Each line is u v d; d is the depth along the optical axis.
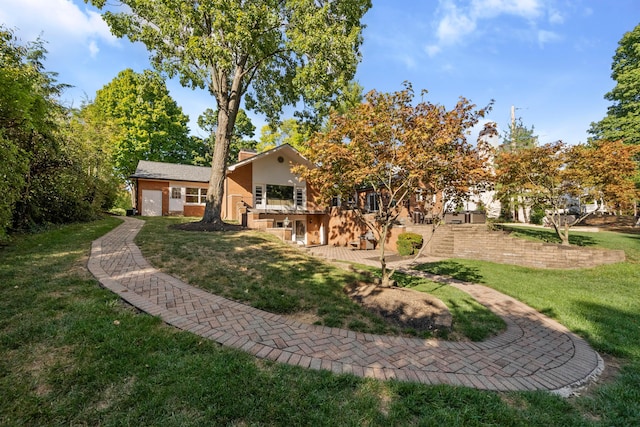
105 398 2.31
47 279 4.84
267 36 10.83
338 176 5.98
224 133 12.09
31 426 2.02
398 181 6.40
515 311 5.81
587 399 2.91
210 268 6.34
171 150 28.62
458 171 5.22
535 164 10.80
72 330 3.27
